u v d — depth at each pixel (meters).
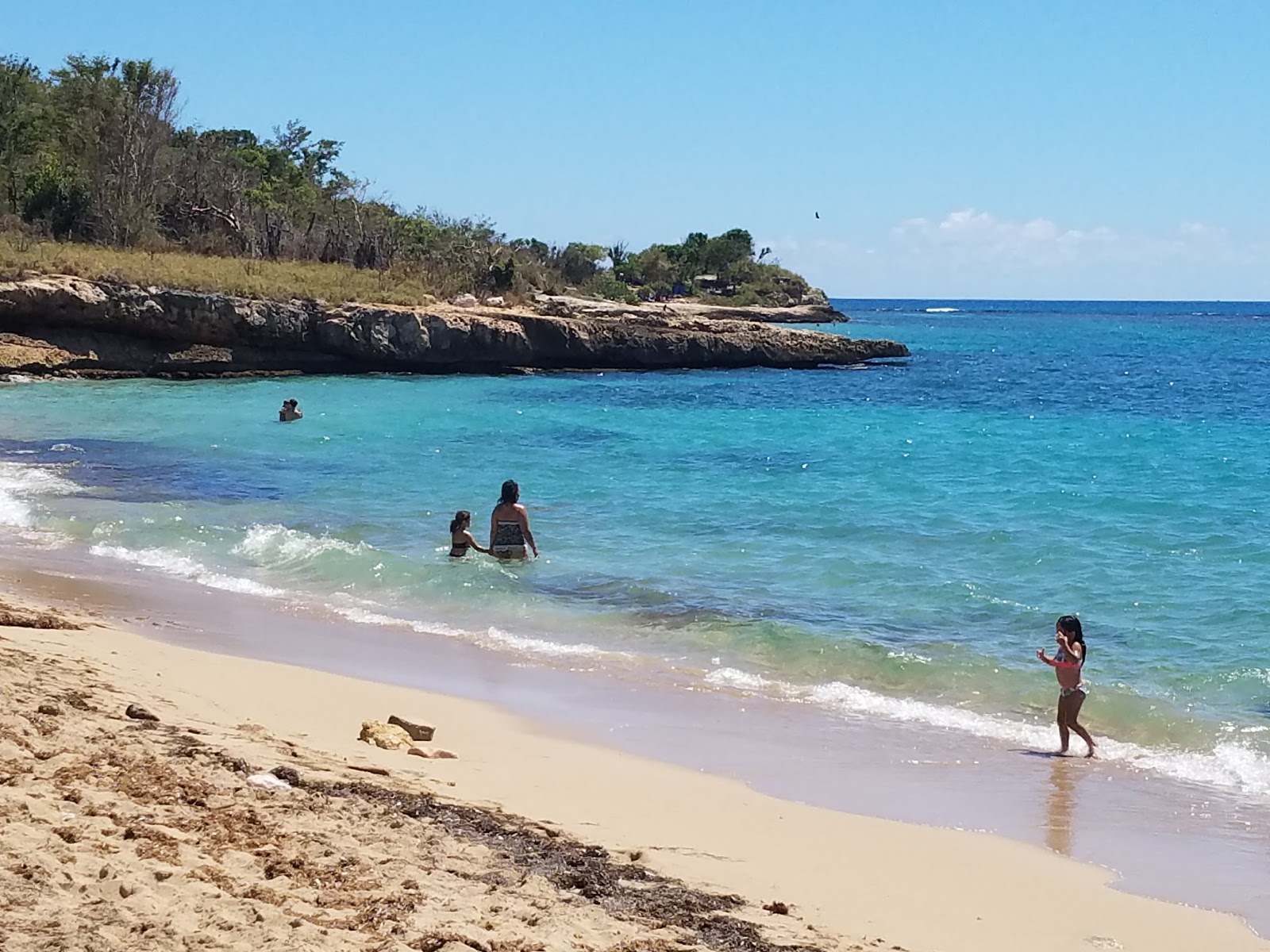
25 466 23.47
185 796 6.74
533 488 22.66
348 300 49.09
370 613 13.89
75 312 41.38
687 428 33.38
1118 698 10.88
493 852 6.54
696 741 9.62
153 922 4.96
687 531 18.73
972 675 11.61
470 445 28.58
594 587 15.14
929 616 13.88
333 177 90.69
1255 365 70.00
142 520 18.33
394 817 6.86
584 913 5.78
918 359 70.69
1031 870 7.06
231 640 12.34
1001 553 17.20
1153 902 6.68
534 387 44.97
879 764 9.19
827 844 7.32
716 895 6.28
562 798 7.84
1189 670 11.81
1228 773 9.16
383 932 5.20
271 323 45.25
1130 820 8.09
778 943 5.69
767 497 21.84
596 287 81.75
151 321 42.78
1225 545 17.66
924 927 6.15
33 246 47.38
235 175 66.31
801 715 10.47
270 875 5.75
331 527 18.58
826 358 61.88
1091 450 29.34
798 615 13.84
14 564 15.47
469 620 13.65
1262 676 11.55
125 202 57.12
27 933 4.71
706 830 7.41
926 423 35.69
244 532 17.80
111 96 61.03
